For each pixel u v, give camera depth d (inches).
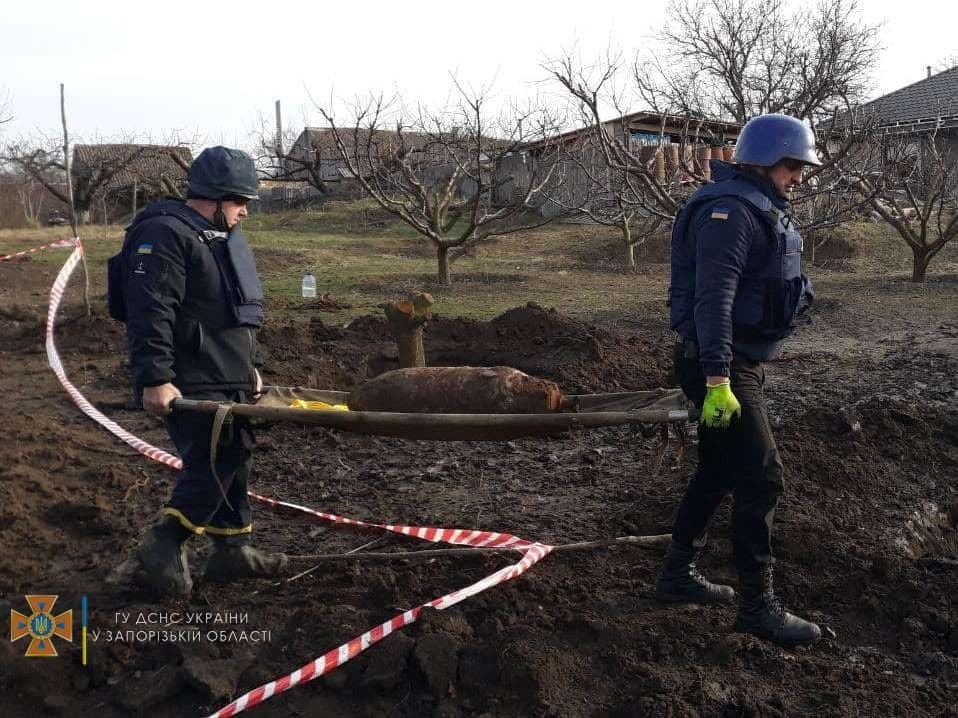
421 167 743.1
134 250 137.3
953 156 767.1
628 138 595.2
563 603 145.7
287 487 210.2
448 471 218.1
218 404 135.8
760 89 622.8
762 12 640.4
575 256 820.0
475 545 169.3
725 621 140.4
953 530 190.5
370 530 180.1
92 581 158.1
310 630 137.5
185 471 146.2
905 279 601.6
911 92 1231.5
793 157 129.2
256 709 121.1
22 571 161.0
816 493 187.0
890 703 120.8
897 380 290.0
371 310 486.6
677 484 195.5
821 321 427.5
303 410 135.5
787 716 117.8
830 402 258.7
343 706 122.3
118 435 246.7
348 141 992.9
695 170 524.4
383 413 135.8
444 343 342.3
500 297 544.4
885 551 163.0
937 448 214.5
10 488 193.0
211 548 170.4
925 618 141.4
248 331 147.9
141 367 134.4
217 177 142.0
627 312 469.7
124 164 1207.6
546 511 189.9
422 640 129.0
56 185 1309.1
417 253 842.2
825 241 751.1
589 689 124.9
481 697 123.2
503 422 133.6
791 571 155.3
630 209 689.6
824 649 134.8
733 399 124.7
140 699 121.5
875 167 576.7
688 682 124.5
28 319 433.1
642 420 132.3
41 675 125.0
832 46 547.8
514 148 636.7
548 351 327.3
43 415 271.6
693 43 657.0
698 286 126.9
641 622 139.6
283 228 1072.8
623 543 166.6
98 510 186.4
